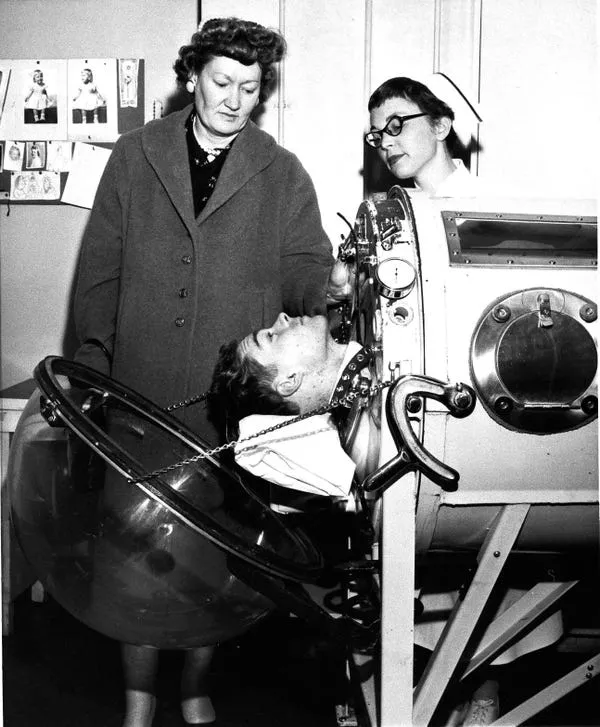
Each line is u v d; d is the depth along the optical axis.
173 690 2.09
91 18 2.67
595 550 1.61
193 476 1.68
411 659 1.40
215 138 1.96
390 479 1.37
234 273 1.95
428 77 2.14
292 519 1.70
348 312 1.76
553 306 1.43
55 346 2.77
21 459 1.50
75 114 2.69
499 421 1.42
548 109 2.57
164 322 1.95
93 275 2.00
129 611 1.44
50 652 2.30
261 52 1.87
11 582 2.44
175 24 2.66
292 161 2.02
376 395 1.46
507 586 1.89
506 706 2.02
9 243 2.75
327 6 2.57
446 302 1.43
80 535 1.43
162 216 1.95
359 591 1.57
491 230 1.60
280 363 1.48
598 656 1.66
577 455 1.46
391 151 2.04
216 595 1.44
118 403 1.69
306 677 2.19
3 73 2.69
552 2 2.54
